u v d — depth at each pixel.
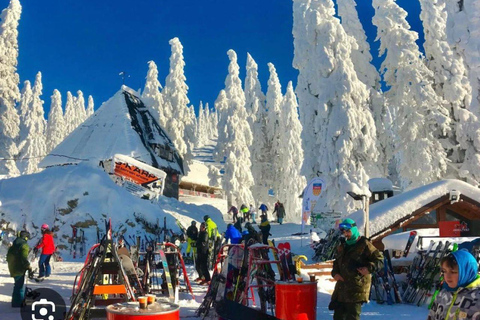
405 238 13.46
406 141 33.72
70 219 23.73
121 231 23.44
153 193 32.75
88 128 42.19
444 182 17.45
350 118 31.67
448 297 3.58
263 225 20.75
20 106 71.81
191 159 52.84
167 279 9.23
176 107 51.97
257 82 61.34
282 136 58.31
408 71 34.03
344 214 29.86
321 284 12.03
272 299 8.03
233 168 50.81
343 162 31.44
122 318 4.46
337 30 33.78
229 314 6.01
